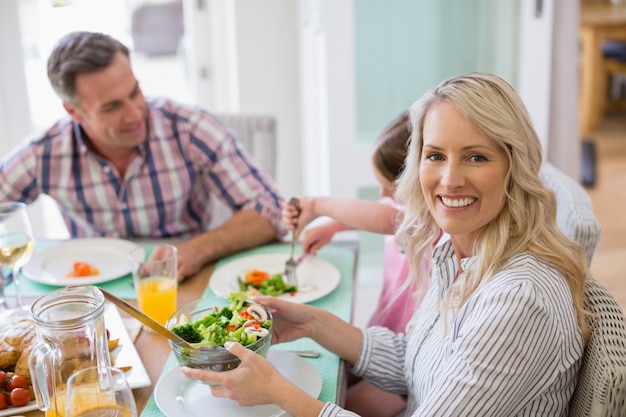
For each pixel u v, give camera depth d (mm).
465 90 1018
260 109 3246
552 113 3133
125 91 1743
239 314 1159
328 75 2740
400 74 2912
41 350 925
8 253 1355
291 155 3330
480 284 1062
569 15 2994
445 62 2934
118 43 1777
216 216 2291
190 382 1141
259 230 1770
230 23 3170
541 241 1059
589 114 5457
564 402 1069
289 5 3115
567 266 1048
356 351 1281
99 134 1798
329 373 1197
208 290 1508
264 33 3141
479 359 961
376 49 2857
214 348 1035
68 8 3174
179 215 2064
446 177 1035
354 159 2867
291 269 1520
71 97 1734
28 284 1555
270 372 1041
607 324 1048
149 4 3350
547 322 961
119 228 2012
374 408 1517
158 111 1978
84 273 1578
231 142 2018
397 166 1532
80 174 1932
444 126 1030
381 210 1527
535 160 1047
